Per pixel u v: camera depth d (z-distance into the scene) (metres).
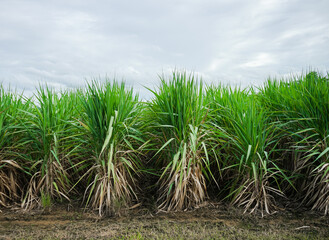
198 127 4.22
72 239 3.21
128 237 3.23
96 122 4.05
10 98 4.74
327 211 3.90
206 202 4.25
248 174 4.14
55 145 4.29
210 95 5.24
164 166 4.55
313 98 4.13
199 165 4.36
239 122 4.24
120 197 4.11
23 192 4.60
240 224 3.63
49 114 4.43
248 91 5.62
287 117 4.52
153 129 4.62
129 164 4.14
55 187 4.38
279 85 5.42
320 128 4.15
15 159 4.62
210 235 3.29
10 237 3.27
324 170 4.11
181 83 4.11
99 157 4.04
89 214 3.95
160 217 3.83
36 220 3.79
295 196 4.50
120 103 4.07
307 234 3.32
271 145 4.84
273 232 3.37
